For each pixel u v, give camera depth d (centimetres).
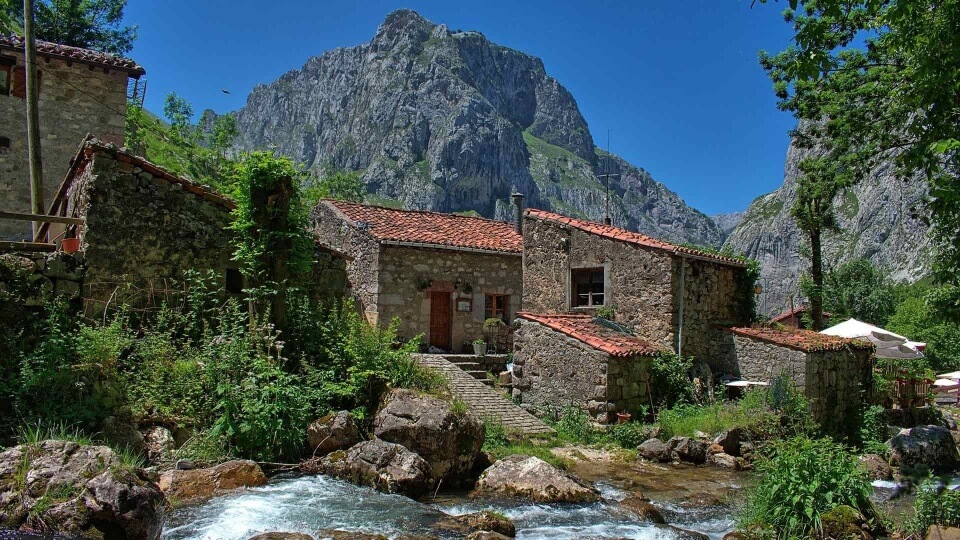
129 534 608
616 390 1463
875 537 743
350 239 2042
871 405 1755
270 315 1181
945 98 670
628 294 1733
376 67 18600
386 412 1043
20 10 3053
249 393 1001
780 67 1734
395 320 1292
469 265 2067
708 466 1240
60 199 1438
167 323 1140
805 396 1524
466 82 18550
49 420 827
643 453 1286
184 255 1211
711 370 1717
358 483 941
